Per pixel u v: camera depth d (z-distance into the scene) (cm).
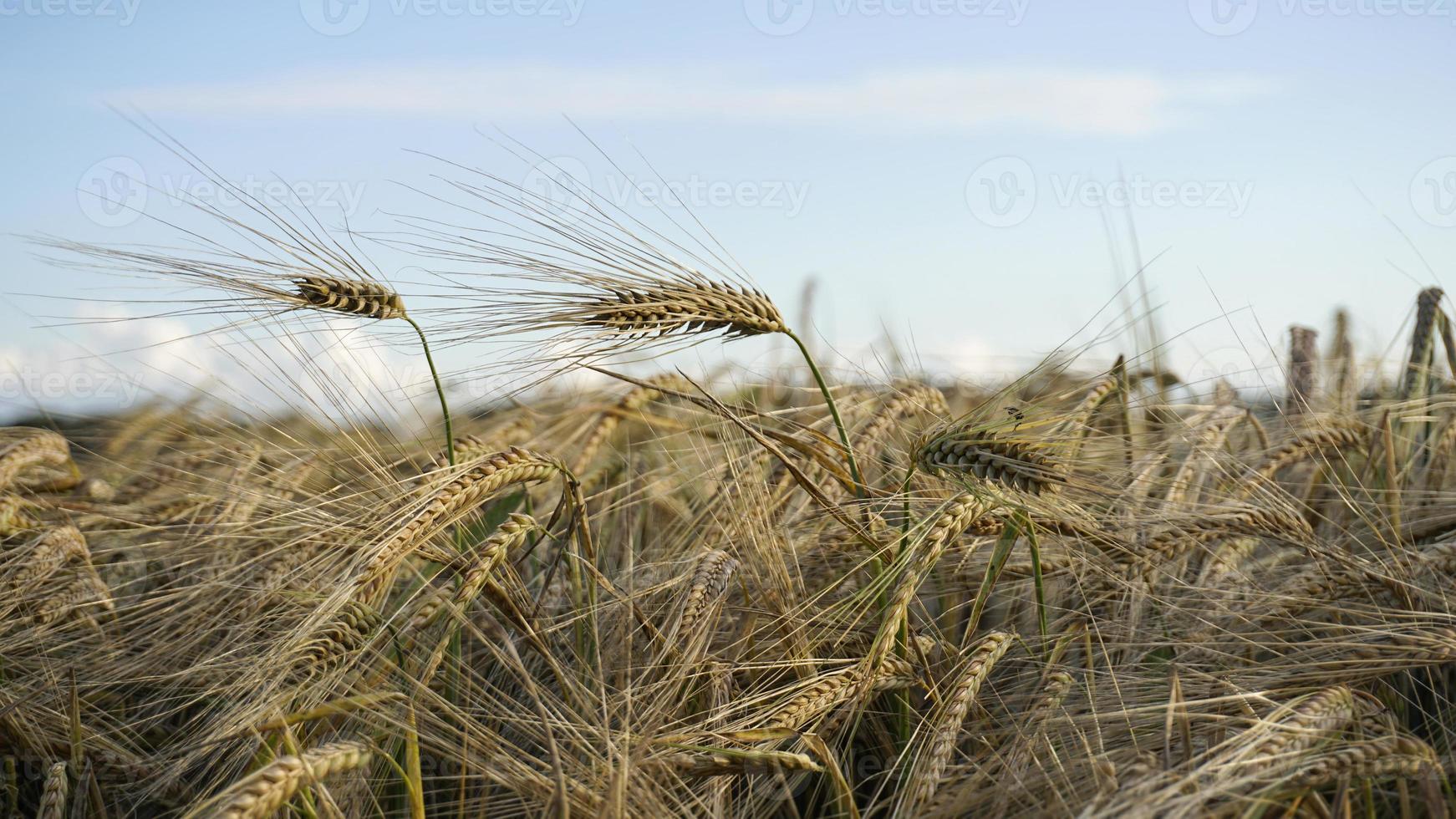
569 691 90
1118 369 104
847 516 92
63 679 95
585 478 114
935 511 91
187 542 100
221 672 92
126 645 97
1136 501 96
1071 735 90
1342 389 122
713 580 95
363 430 96
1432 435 112
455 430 102
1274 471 106
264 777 81
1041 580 94
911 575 90
